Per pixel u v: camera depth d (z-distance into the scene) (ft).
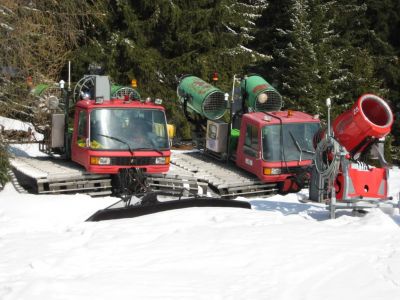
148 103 53.88
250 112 62.03
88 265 25.48
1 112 61.87
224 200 38.01
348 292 22.75
